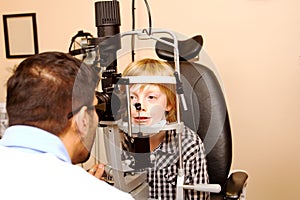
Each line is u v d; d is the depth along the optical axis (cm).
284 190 199
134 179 108
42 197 71
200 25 198
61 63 84
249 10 191
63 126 82
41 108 80
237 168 203
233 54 196
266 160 199
